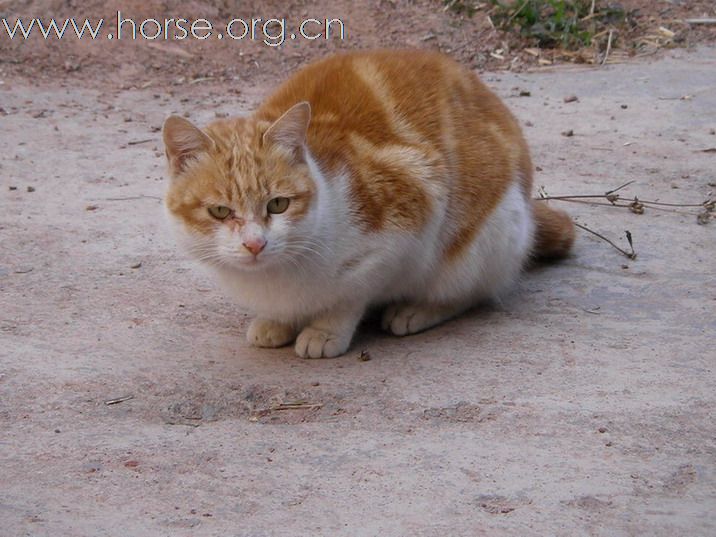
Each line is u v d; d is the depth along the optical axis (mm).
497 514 4758
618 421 5594
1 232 8461
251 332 6668
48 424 5598
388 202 6266
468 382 6055
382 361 6422
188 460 5238
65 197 9266
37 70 12672
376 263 6309
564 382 6047
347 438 5457
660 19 14391
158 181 9695
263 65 13156
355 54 7203
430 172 6438
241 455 5293
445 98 6926
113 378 6137
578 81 12711
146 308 7203
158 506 4812
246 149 5910
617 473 5109
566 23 13922
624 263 7977
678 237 8477
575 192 9484
